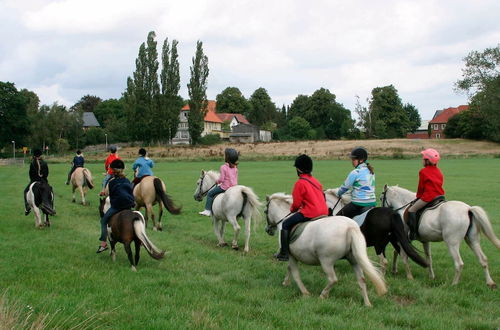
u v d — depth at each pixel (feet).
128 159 228.22
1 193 87.51
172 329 20.12
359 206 31.24
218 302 24.61
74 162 76.28
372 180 31.48
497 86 244.22
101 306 23.34
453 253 29.58
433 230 30.66
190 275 30.99
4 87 288.51
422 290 28.40
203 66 284.20
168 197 49.90
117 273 31.01
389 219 29.12
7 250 37.50
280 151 262.67
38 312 21.84
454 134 304.30
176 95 276.00
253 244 43.80
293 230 27.48
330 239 25.14
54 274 29.60
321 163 185.06
